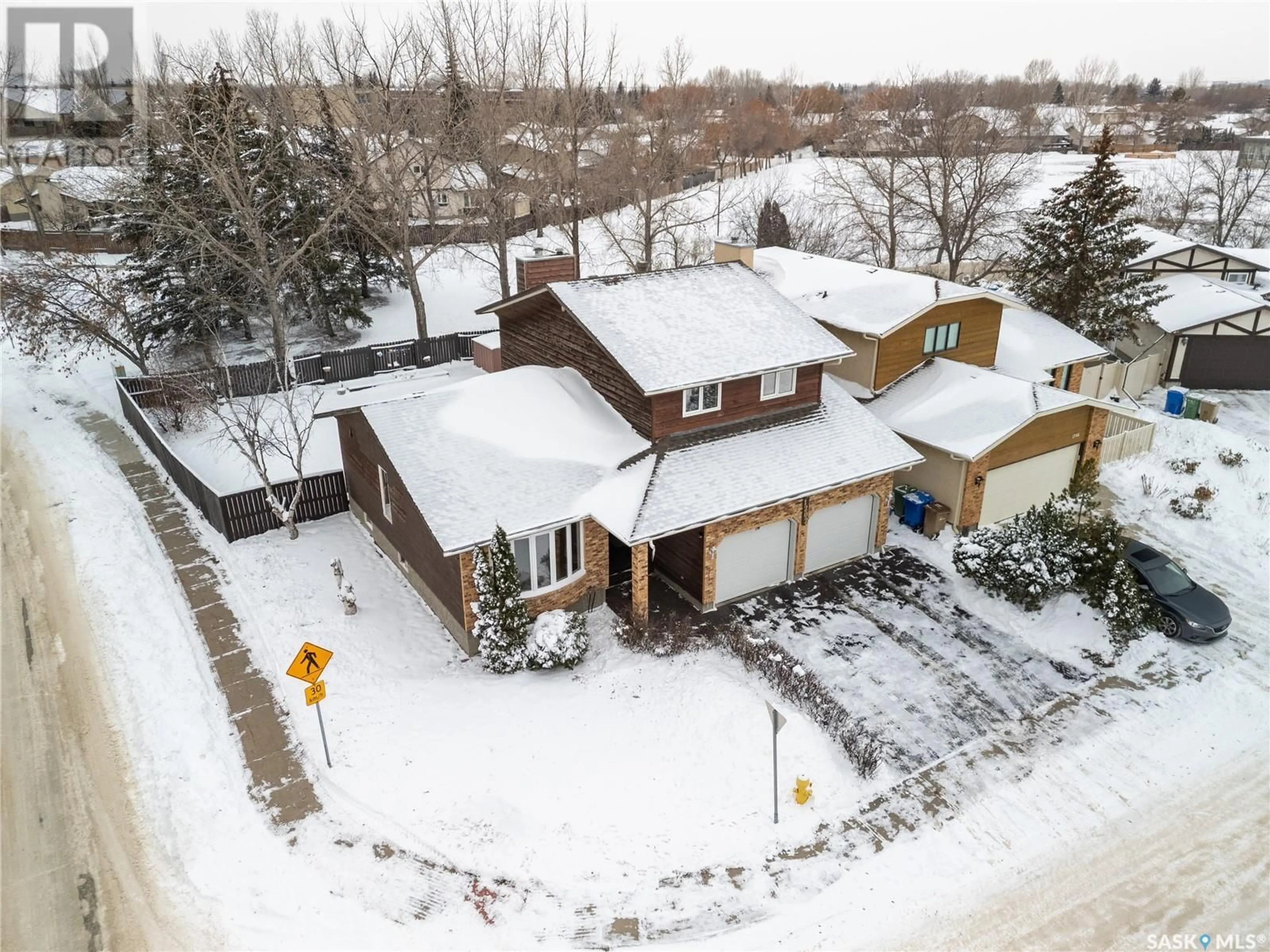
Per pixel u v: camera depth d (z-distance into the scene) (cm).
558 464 1941
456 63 4359
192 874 1295
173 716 1636
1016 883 1279
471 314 4356
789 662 1767
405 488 1816
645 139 6519
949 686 1720
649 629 1883
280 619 1947
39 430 3144
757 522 1970
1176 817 1398
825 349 2161
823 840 1355
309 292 3744
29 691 1712
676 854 1326
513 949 1176
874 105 9231
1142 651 1825
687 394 1998
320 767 1504
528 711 1634
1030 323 3142
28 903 1245
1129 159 9281
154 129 3553
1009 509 2380
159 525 2412
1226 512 2420
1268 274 4181
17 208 6344
